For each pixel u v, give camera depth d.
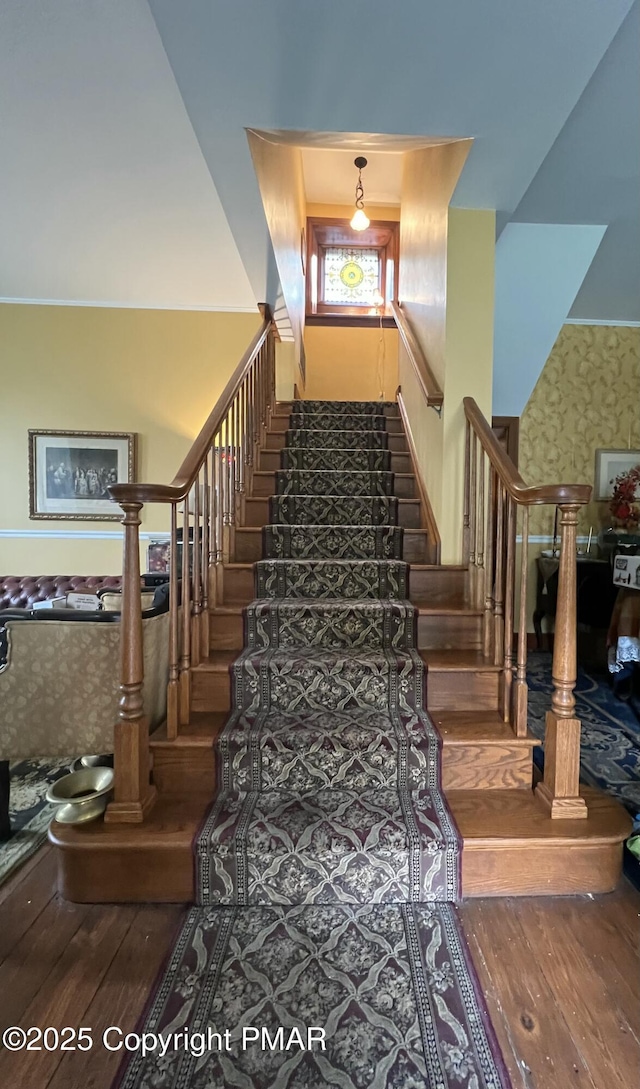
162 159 3.11
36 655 1.78
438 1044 1.10
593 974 1.27
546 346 3.29
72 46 2.39
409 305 3.55
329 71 1.65
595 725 2.76
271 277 3.39
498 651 2.02
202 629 2.09
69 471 4.53
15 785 2.19
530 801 1.71
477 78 1.66
